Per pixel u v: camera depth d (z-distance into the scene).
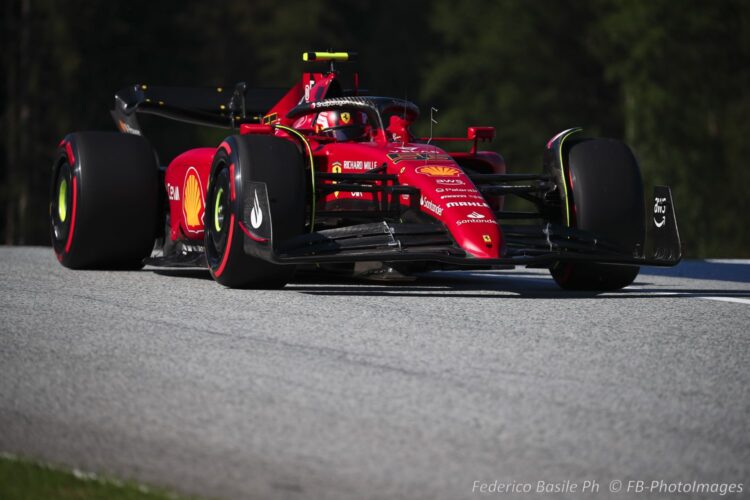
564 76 145.50
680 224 120.69
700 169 121.19
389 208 24.80
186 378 15.27
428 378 15.38
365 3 189.88
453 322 19.77
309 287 24.91
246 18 195.50
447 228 22.80
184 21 150.00
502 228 23.81
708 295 24.56
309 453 12.19
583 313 21.14
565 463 11.99
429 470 11.72
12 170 138.00
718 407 14.21
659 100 121.31
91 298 22.47
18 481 11.14
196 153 28.16
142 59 142.88
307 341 17.78
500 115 149.25
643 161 123.44
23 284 25.00
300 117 28.19
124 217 28.88
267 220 22.50
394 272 24.86
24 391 14.54
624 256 23.31
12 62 139.88
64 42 138.62
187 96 34.22
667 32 122.31
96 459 11.91
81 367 15.86
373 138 26.61
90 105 139.62
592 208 24.62
